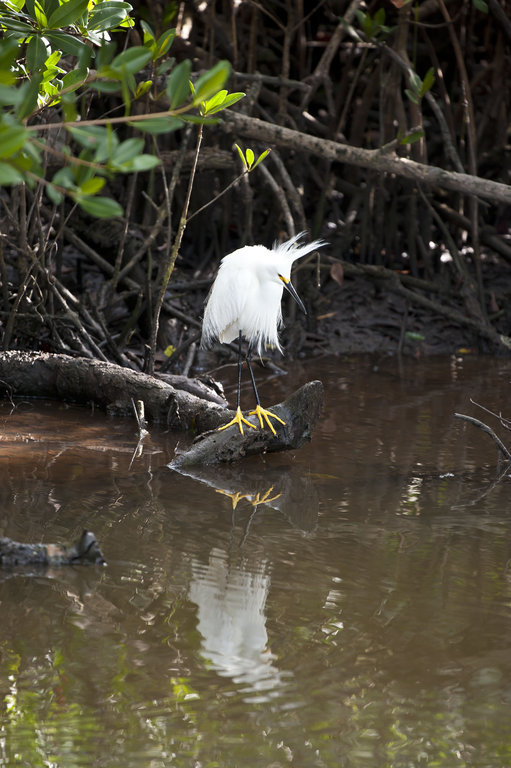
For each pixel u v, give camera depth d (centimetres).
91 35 891
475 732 489
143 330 1551
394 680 539
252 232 1958
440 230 2014
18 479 904
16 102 408
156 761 456
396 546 751
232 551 732
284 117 1778
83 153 451
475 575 691
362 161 1416
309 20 2136
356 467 988
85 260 1817
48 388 1272
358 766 457
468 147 1886
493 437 1004
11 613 605
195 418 1120
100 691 517
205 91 458
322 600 642
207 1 1800
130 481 916
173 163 1619
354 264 1891
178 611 619
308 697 519
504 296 1886
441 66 2094
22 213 1233
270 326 1116
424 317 1823
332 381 1440
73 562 697
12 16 855
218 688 524
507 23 1697
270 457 1030
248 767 454
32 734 475
